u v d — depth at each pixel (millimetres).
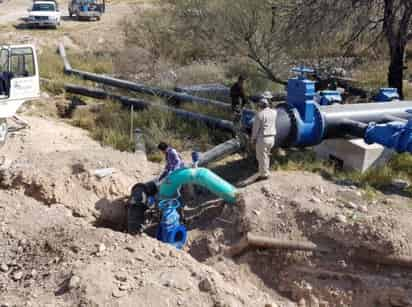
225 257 7922
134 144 11906
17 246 7219
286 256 7699
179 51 23094
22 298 5812
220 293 6176
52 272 6363
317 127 10047
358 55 18906
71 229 7398
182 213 8648
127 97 15578
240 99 14148
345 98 14766
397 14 15195
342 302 7273
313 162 10727
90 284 5832
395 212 8281
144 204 8305
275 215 8109
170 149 8805
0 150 11273
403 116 11000
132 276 6152
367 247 7445
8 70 11852
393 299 7152
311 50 17656
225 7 18750
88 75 18547
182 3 21438
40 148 11539
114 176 9297
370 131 9664
